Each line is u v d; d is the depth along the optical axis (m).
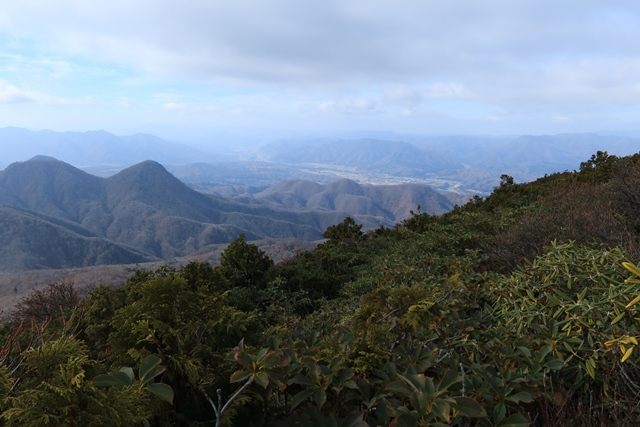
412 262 6.53
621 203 5.91
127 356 2.11
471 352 2.57
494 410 1.84
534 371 2.21
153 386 1.66
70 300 6.35
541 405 2.15
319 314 5.52
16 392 1.61
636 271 1.76
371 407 1.91
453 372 1.81
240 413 1.97
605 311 2.59
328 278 7.64
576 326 2.60
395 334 2.62
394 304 2.73
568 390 2.29
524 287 3.38
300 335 4.06
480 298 3.85
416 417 1.65
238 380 1.80
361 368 2.08
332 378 1.93
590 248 4.08
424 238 8.41
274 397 2.14
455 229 8.32
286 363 1.93
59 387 1.48
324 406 1.96
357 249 10.32
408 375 1.87
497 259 5.56
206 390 2.00
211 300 2.38
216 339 2.31
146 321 2.05
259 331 2.66
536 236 5.49
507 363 2.29
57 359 1.67
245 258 7.66
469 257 5.66
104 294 3.78
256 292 6.94
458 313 3.37
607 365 2.32
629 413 2.02
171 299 2.24
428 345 2.60
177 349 2.08
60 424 1.42
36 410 1.44
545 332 2.55
